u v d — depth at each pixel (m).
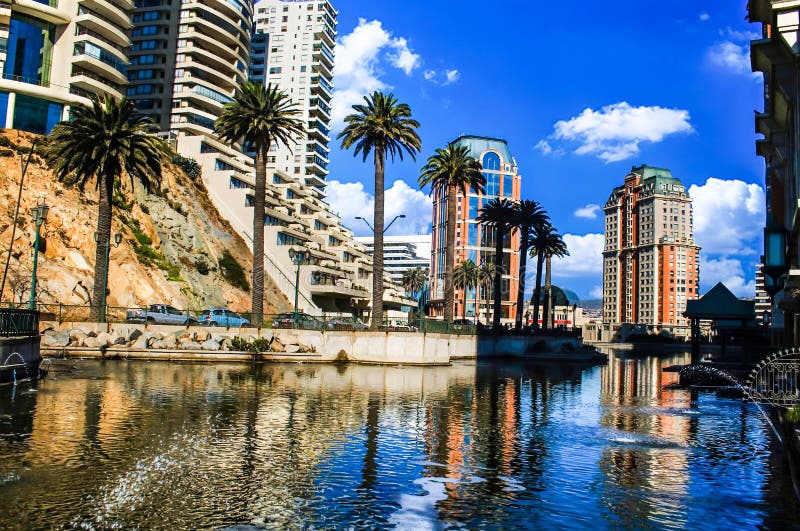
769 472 14.60
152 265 69.50
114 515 10.33
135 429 17.39
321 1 161.25
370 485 12.71
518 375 44.47
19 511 10.33
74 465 13.35
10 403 21.14
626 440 18.42
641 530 10.47
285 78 160.25
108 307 48.31
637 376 48.28
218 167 102.19
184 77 111.88
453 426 20.11
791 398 26.05
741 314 48.56
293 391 27.69
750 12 25.92
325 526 10.20
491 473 14.04
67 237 63.62
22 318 28.33
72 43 81.62
